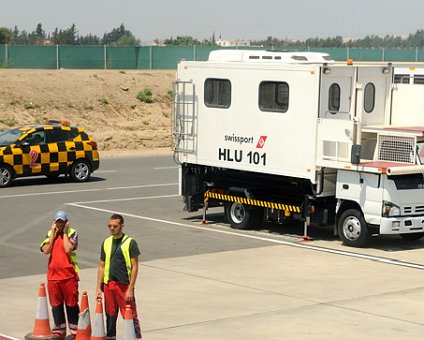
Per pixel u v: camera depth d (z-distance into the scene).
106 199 56.09
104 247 25.28
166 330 27.67
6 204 53.50
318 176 42.47
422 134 40.66
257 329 27.92
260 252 40.78
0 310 29.98
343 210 42.53
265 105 44.34
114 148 86.75
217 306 30.94
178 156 48.66
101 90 108.50
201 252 40.62
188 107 47.84
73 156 62.50
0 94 100.25
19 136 60.72
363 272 36.91
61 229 26.48
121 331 27.52
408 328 28.34
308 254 40.44
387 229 40.19
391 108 45.16
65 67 124.75
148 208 53.03
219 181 48.12
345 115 43.28
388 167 39.75
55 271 26.41
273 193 45.97
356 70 43.25
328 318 29.47
